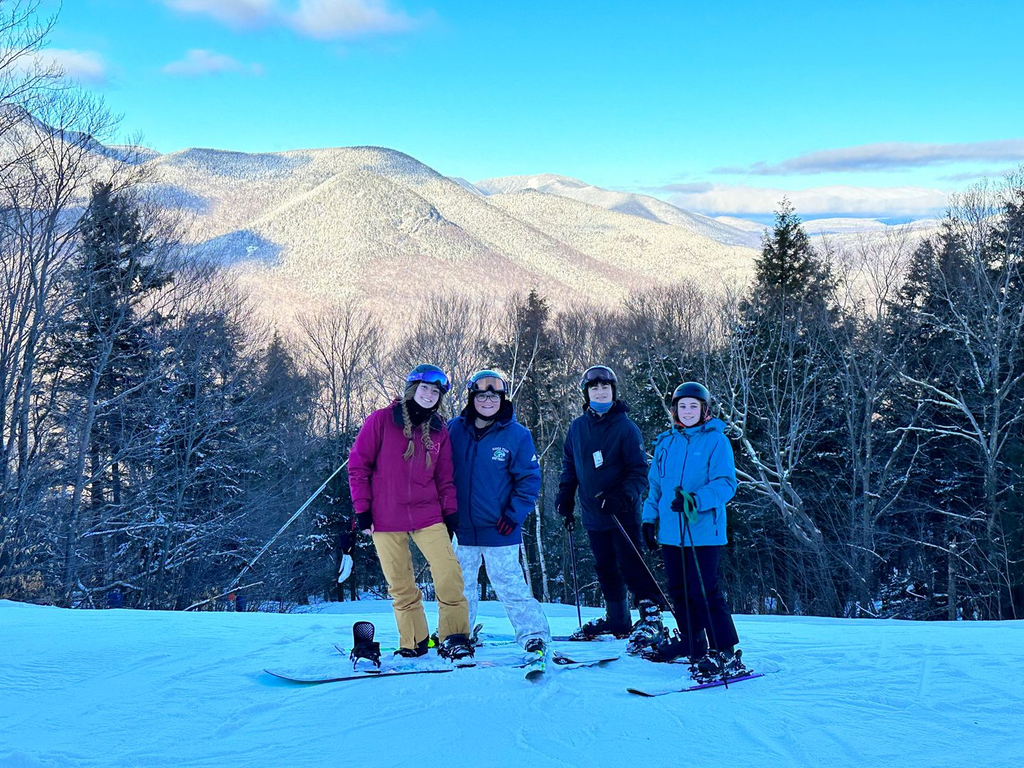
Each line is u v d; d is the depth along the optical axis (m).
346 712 3.99
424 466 5.14
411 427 5.07
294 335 48.88
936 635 6.52
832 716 3.90
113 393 23.95
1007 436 23.52
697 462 4.95
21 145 18.80
